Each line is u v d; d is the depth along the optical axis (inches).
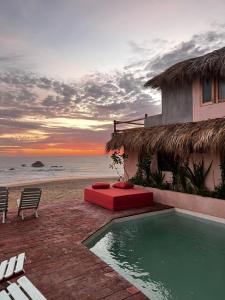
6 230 277.1
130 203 387.5
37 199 331.3
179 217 371.9
